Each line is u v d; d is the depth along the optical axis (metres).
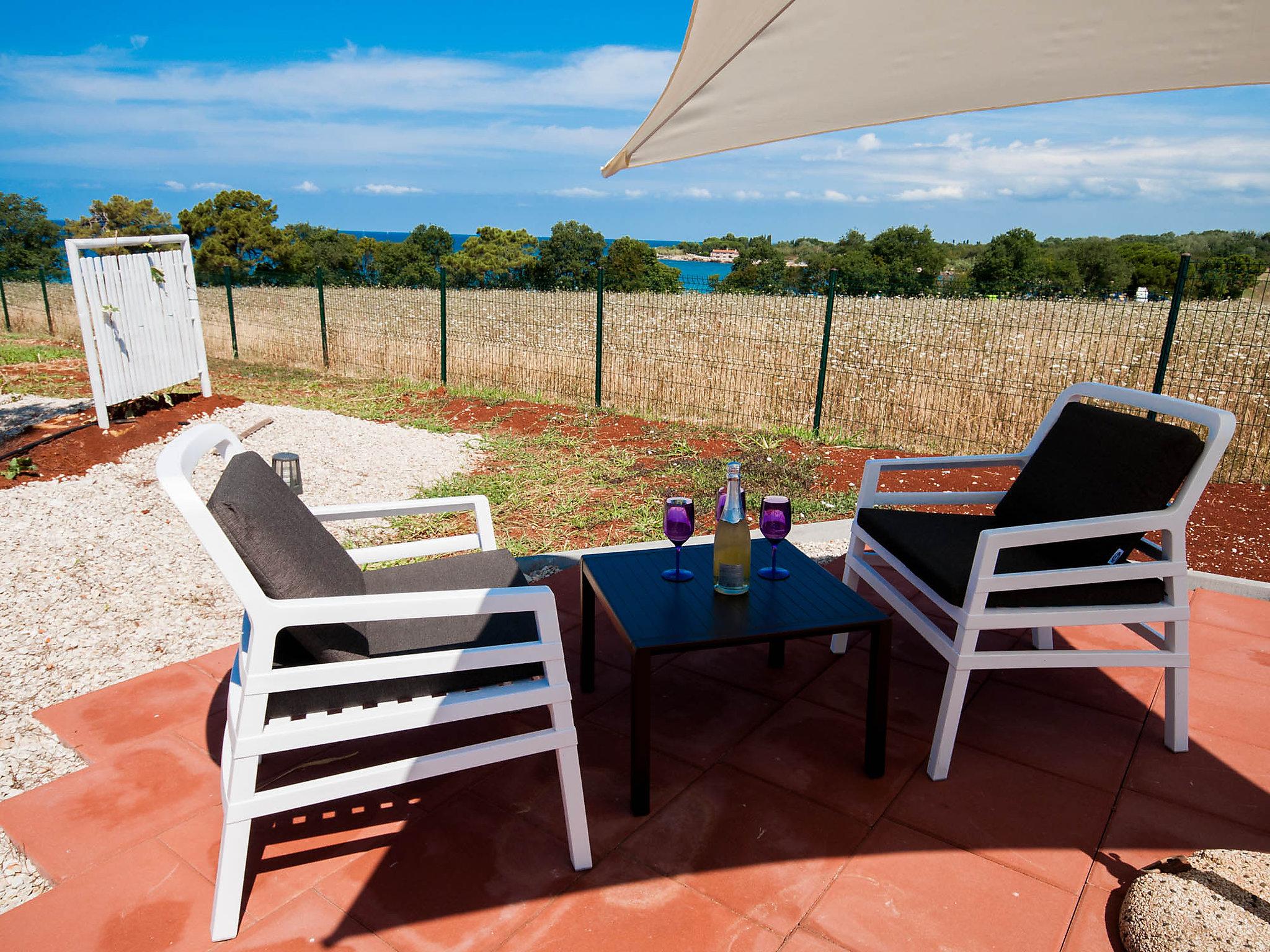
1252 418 6.54
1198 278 7.49
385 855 2.04
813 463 6.29
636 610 2.33
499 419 8.05
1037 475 2.93
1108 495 2.55
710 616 2.28
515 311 11.21
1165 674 2.49
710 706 2.79
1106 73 2.44
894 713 2.75
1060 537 2.30
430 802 2.26
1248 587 3.73
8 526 4.63
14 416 7.43
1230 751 2.51
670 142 2.85
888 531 2.89
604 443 7.03
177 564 4.23
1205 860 1.88
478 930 1.79
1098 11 1.95
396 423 7.90
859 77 2.39
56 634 3.41
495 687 1.96
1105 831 2.14
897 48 2.17
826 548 4.44
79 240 6.38
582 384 9.23
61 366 11.01
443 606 1.83
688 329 10.20
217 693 2.82
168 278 7.55
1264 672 3.00
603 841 2.09
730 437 7.11
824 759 2.47
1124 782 2.35
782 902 1.88
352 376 11.16
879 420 7.43
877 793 2.30
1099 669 3.06
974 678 2.99
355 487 5.64
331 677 1.78
